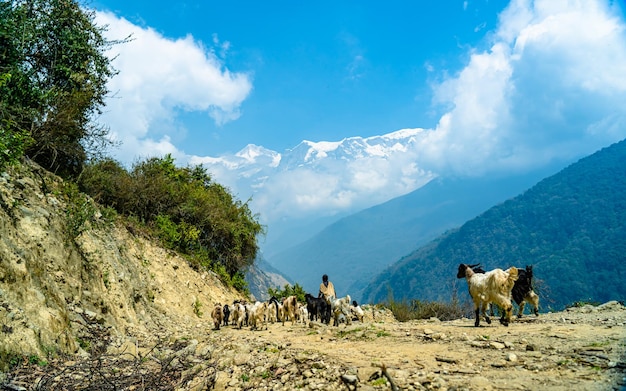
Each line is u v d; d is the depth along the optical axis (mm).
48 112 14422
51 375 6684
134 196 21000
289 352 8328
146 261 18188
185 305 18359
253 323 15320
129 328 12125
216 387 6867
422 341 8820
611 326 8641
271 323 16953
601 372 5324
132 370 7883
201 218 24906
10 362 6820
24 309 7812
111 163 20219
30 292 8188
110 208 18391
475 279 10820
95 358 7949
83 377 7062
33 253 9250
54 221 11312
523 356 6551
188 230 23547
